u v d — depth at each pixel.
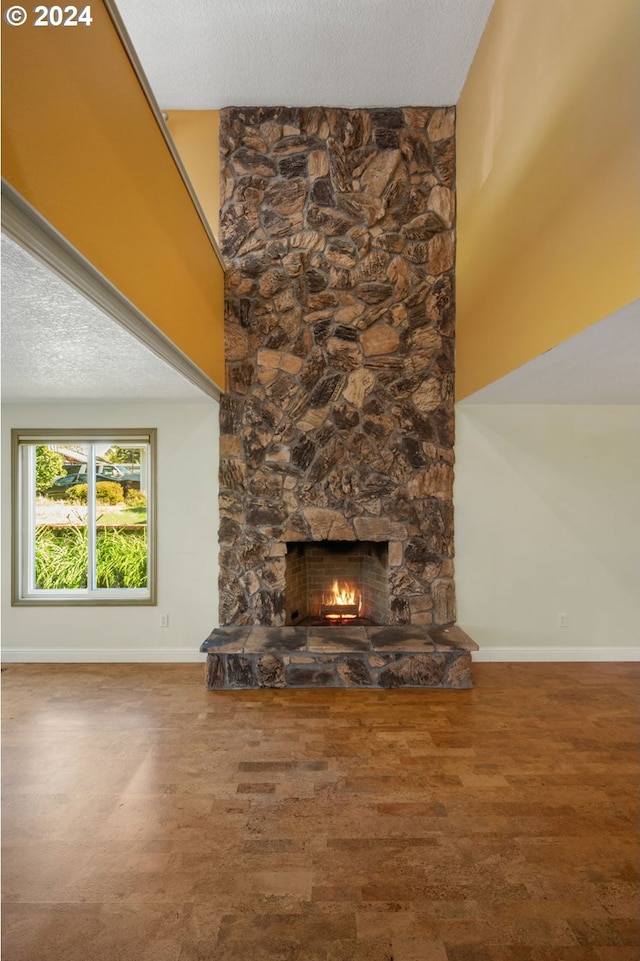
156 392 3.69
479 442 4.18
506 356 2.96
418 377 4.11
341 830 2.17
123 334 2.18
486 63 3.41
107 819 2.24
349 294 4.10
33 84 1.31
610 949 1.65
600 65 1.94
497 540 4.19
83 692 3.59
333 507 4.09
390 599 4.11
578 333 2.11
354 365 4.09
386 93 3.99
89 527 4.34
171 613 4.20
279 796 2.39
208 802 2.35
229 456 4.11
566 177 2.22
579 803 2.35
